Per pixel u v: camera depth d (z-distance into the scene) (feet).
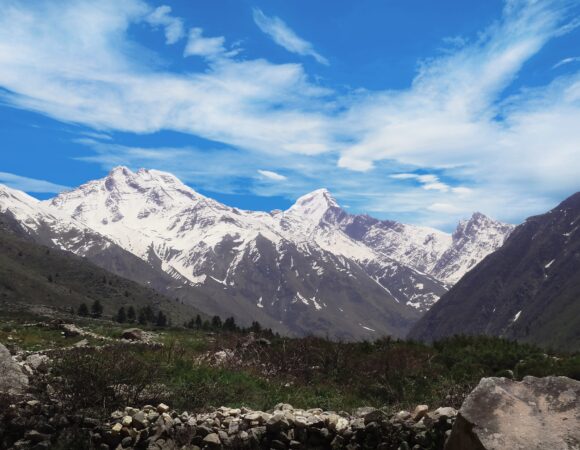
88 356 46.32
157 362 55.42
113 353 47.70
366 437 36.52
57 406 41.88
